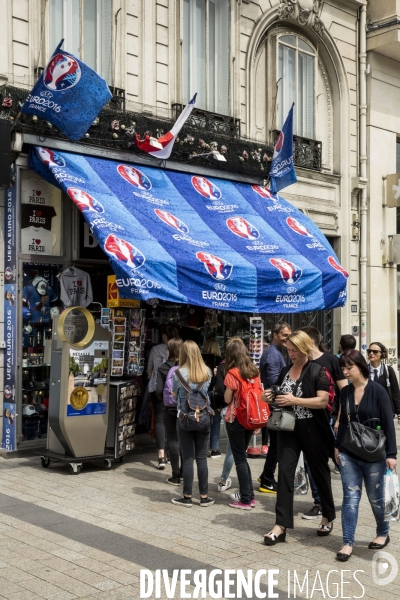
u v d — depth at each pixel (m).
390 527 6.60
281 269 9.92
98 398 8.63
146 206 9.62
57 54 8.41
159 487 7.96
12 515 6.60
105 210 8.87
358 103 15.07
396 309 15.69
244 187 12.00
